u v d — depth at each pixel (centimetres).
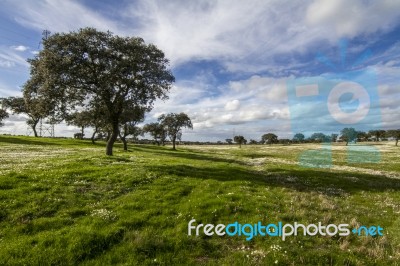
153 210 1381
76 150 5734
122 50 3853
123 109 4419
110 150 4212
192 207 1441
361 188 2367
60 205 1420
